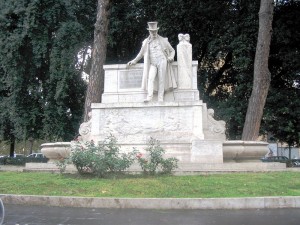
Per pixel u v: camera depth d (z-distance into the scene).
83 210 7.88
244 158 13.91
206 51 25.61
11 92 22.14
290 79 23.77
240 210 7.87
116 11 24.34
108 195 8.59
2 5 21.69
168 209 7.96
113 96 14.70
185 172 11.29
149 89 14.14
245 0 23.03
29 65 22.44
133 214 7.46
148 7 25.12
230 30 22.72
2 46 21.31
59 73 21.17
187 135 13.60
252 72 22.53
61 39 21.22
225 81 26.94
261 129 22.77
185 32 24.91
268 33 18.38
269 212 7.65
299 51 22.97
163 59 14.36
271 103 22.41
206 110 14.28
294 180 10.20
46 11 21.34
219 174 11.06
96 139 14.02
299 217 7.18
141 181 9.59
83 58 25.45
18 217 7.23
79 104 24.97
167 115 13.85
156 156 10.82
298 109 22.17
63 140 23.53
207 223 6.70
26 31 20.91
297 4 22.72
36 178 10.55
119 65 14.88
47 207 8.21
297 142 24.41
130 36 26.38
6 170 14.16
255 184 9.40
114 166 10.39
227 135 24.09
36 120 23.05
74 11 22.55
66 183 9.59
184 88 14.45
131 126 14.00
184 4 23.75
